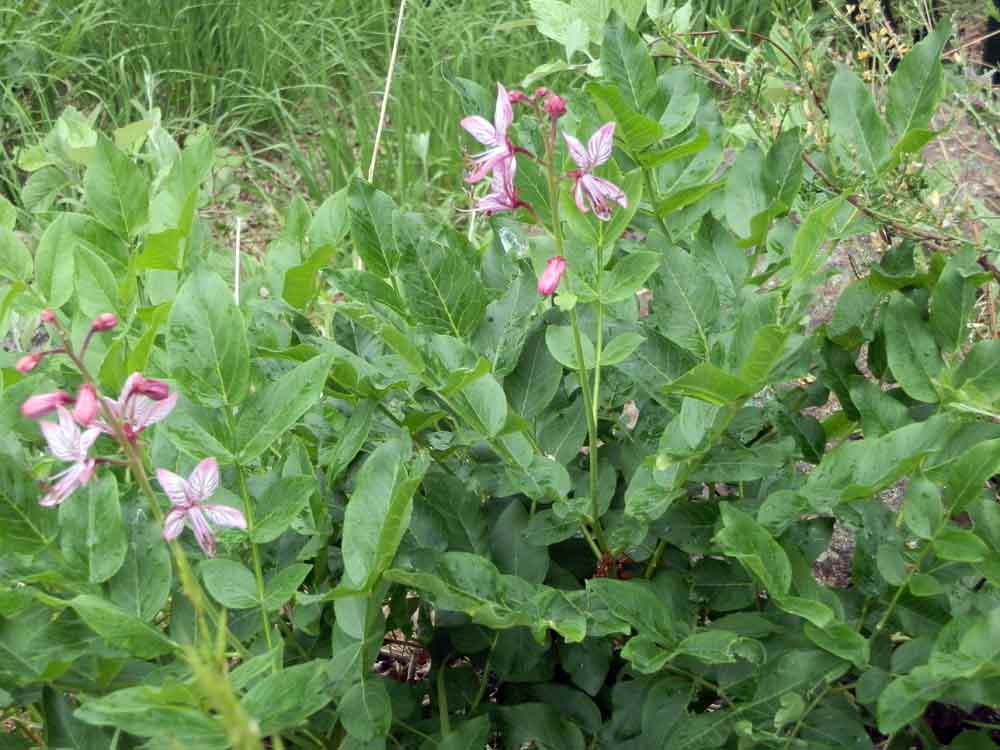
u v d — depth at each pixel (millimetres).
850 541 887
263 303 707
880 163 725
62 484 498
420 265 624
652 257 593
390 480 535
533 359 646
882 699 508
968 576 587
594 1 872
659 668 539
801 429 656
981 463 534
